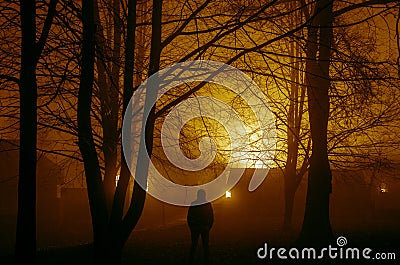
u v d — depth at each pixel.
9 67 12.04
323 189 18.73
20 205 10.32
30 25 10.48
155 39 12.09
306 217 18.83
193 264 14.81
